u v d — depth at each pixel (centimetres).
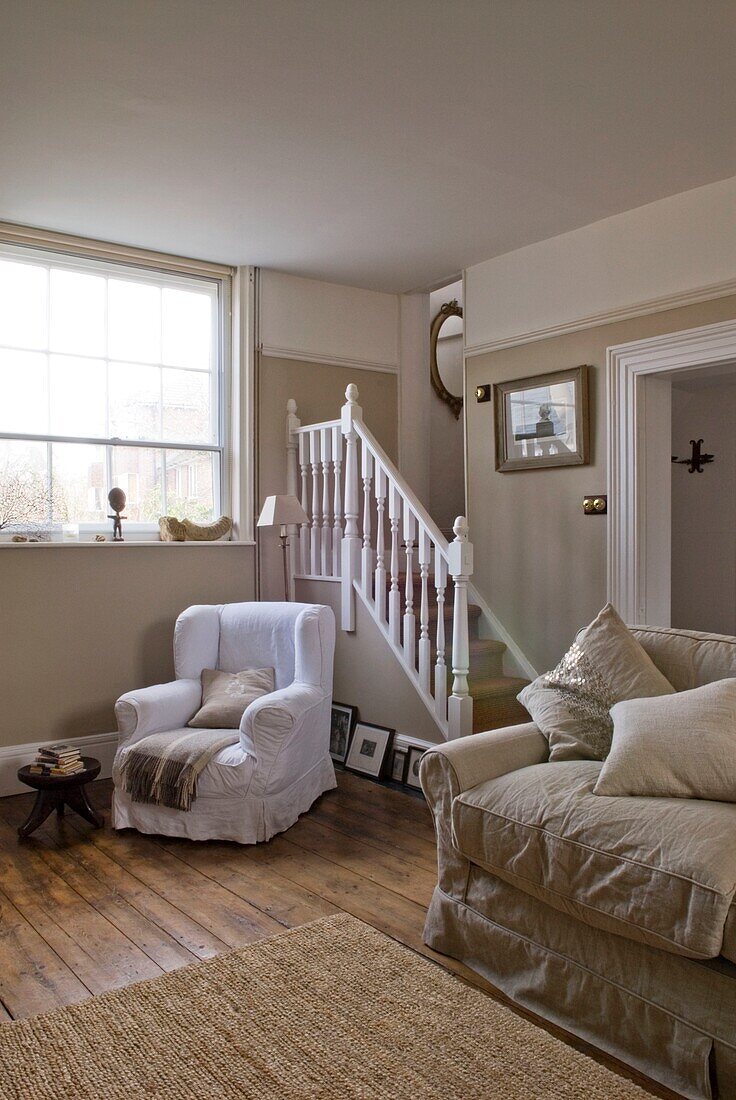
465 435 505
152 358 478
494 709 439
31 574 425
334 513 486
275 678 412
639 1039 205
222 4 250
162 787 345
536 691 288
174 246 463
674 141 341
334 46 273
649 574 422
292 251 472
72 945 262
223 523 492
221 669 425
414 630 434
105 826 369
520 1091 192
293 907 288
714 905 185
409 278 525
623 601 421
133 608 457
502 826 236
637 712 242
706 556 525
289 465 509
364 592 454
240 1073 199
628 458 418
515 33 266
